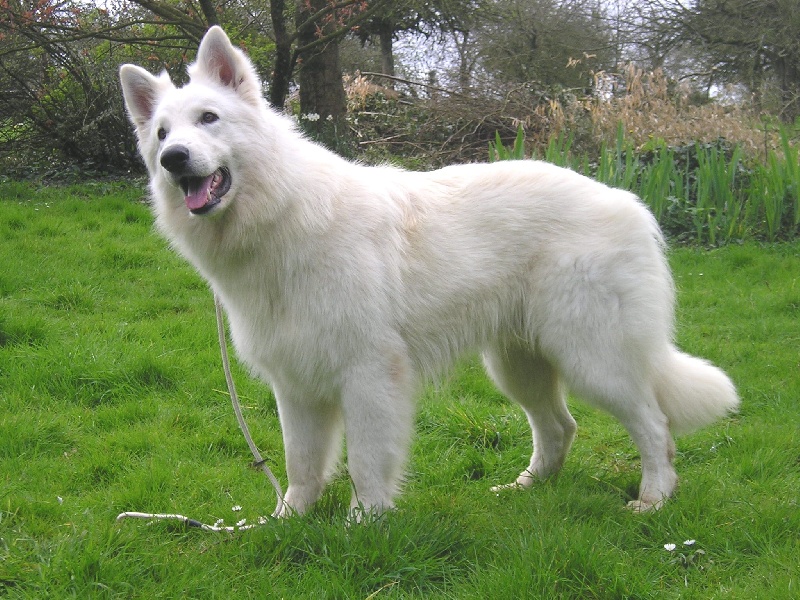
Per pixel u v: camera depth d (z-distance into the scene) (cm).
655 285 379
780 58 2083
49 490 384
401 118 1334
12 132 1356
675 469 411
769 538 322
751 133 1151
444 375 387
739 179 1014
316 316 334
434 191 379
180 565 299
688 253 892
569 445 424
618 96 1300
